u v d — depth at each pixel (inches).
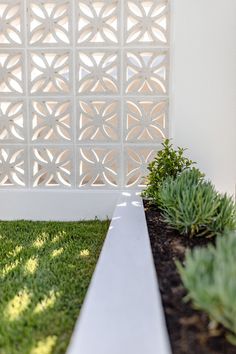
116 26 156.7
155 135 160.1
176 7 151.8
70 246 122.1
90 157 164.4
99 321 51.7
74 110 160.4
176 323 52.7
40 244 124.8
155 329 49.5
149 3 154.6
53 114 160.9
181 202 95.1
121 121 160.6
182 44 152.9
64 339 61.6
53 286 86.7
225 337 48.9
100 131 161.0
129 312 54.2
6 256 112.3
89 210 162.9
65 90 163.8
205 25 151.6
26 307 74.8
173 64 154.4
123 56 156.9
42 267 101.6
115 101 159.3
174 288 64.2
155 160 149.3
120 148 161.6
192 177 109.0
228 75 152.8
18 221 159.6
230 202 94.4
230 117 154.1
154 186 135.1
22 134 162.9
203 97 154.2
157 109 164.7
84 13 155.8
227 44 151.8
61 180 164.9
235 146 154.7
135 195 152.7
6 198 163.6
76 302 77.0
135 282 65.4
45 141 162.6
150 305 56.5
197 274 49.5
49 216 163.3
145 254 80.7
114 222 109.4
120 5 154.0
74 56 157.4
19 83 159.9
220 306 45.3
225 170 155.7
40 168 173.9
